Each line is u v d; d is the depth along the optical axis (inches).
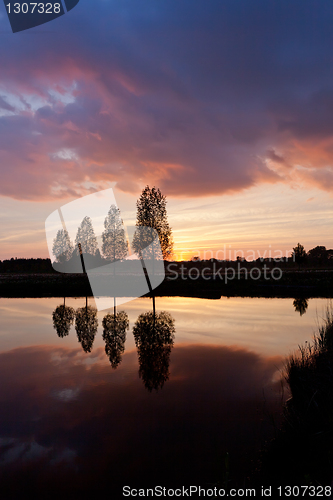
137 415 160.4
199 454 127.5
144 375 218.8
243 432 142.7
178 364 242.1
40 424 153.4
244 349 281.4
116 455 128.8
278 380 204.5
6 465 124.0
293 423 146.7
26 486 111.7
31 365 243.4
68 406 172.2
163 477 112.6
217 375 216.7
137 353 274.7
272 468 116.3
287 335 331.9
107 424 152.7
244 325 389.1
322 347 215.2
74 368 235.5
